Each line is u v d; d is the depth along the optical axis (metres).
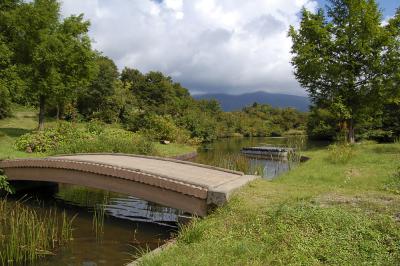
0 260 7.26
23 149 18.41
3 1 22.67
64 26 24.56
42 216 10.69
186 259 5.43
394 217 6.63
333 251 5.61
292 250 5.70
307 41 21.05
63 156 13.71
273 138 57.28
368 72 20.25
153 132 29.73
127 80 52.34
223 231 6.74
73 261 7.37
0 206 11.09
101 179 10.88
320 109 22.80
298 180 11.45
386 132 25.83
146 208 11.73
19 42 23.00
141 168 10.80
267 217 6.96
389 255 5.44
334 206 7.35
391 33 19.59
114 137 20.88
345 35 20.03
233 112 74.12
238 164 16.48
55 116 38.69
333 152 14.80
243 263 5.30
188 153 25.42
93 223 10.06
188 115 45.62
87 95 38.25
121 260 7.46
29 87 22.89
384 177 10.70
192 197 8.76
